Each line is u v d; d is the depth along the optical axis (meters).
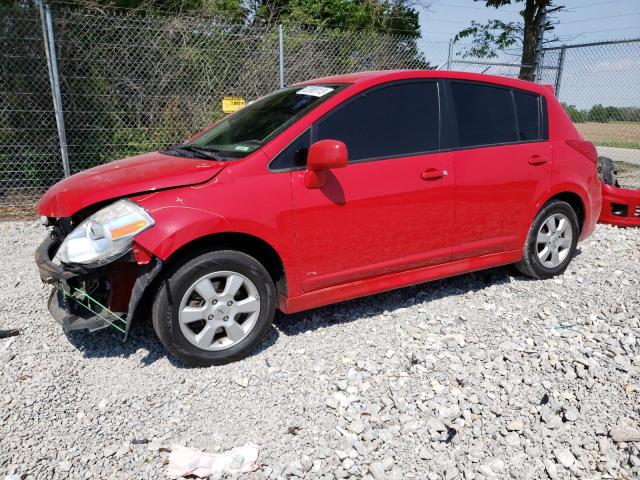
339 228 3.46
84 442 2.66
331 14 13.85
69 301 3.21
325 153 3.15
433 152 3.80
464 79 4.04
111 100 8.27
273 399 2.99
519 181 4.19
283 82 8.33
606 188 6.35
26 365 3.29
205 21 8.58
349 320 3.90
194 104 8.65
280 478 2.42
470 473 2.45
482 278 4.70
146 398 3.00
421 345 3.53
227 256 3.16
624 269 4.95
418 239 3.81
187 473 2.45
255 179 3.21
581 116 10.79
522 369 3.25
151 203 3.01
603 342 3.55
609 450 2.58
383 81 3.68
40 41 7.69
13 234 6.21
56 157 8.17
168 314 3.08
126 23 8.23
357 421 2.79
